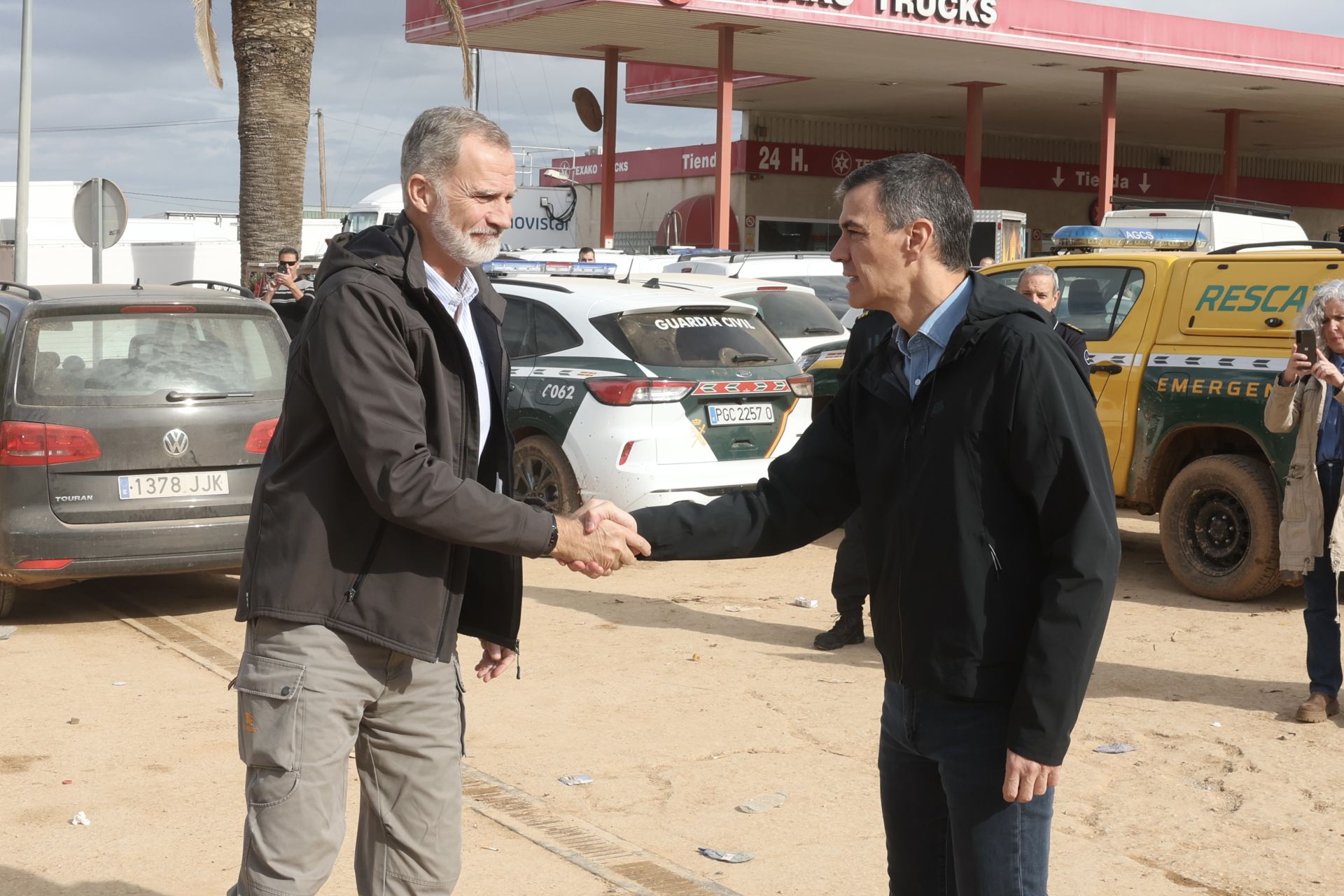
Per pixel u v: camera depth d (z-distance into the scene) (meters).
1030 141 37.97
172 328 7.40
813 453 3.07
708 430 9.03
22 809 4.69
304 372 2.83
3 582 7.15
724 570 9.17
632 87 33.78
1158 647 7.13
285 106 16.95
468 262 2.95
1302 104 30.47
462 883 4.10
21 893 4.03
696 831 4.56
